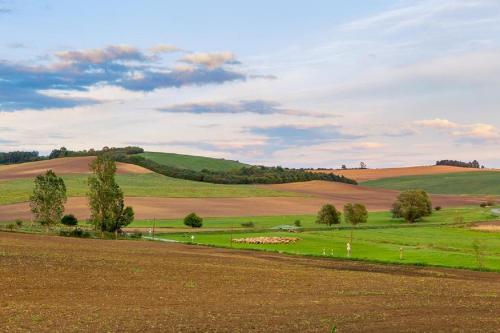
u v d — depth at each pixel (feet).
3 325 93.04
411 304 123.54
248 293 135.74
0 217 436.35
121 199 366.43
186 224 438.40
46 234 332.39
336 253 281.33
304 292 140.05
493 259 244.63
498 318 108.06
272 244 327.26
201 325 96.53
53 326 93.09
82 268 168.45
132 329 92.58
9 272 152.25
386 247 304.30
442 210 654.53
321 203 647.15
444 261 236.02
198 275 166.81
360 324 100.32
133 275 159.53
